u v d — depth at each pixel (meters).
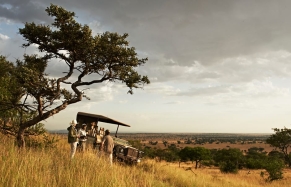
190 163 69.69
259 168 52.41
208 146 179.88
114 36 13.23
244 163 58.12
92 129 14.42
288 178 27.95
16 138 11.30
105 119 14.87
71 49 12.31
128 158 13.81
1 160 6.47
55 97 11.78
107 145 11.20
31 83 10.98
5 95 11.37
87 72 12.95
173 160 61.81
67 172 6.73
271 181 24.97
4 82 11.54
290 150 110.81
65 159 8.87
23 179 5.55
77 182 6.22
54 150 10.75
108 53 12.86
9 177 5.41
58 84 11.86
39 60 12.73
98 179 6.65
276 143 39.69
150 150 57.88
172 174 13.30
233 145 188.50
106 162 9.64
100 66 12.88
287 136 38.78
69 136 10.23
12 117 12.44
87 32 11.97
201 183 12.95
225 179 18.20
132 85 13.33
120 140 15.60
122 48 13.09
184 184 11.95
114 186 6.55
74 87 12.52
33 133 12.78
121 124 16.06
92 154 10.60
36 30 11.74
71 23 11.95
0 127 12.30
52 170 7.01
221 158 63.44
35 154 8.11
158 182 9.68
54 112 11.68
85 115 14.49
